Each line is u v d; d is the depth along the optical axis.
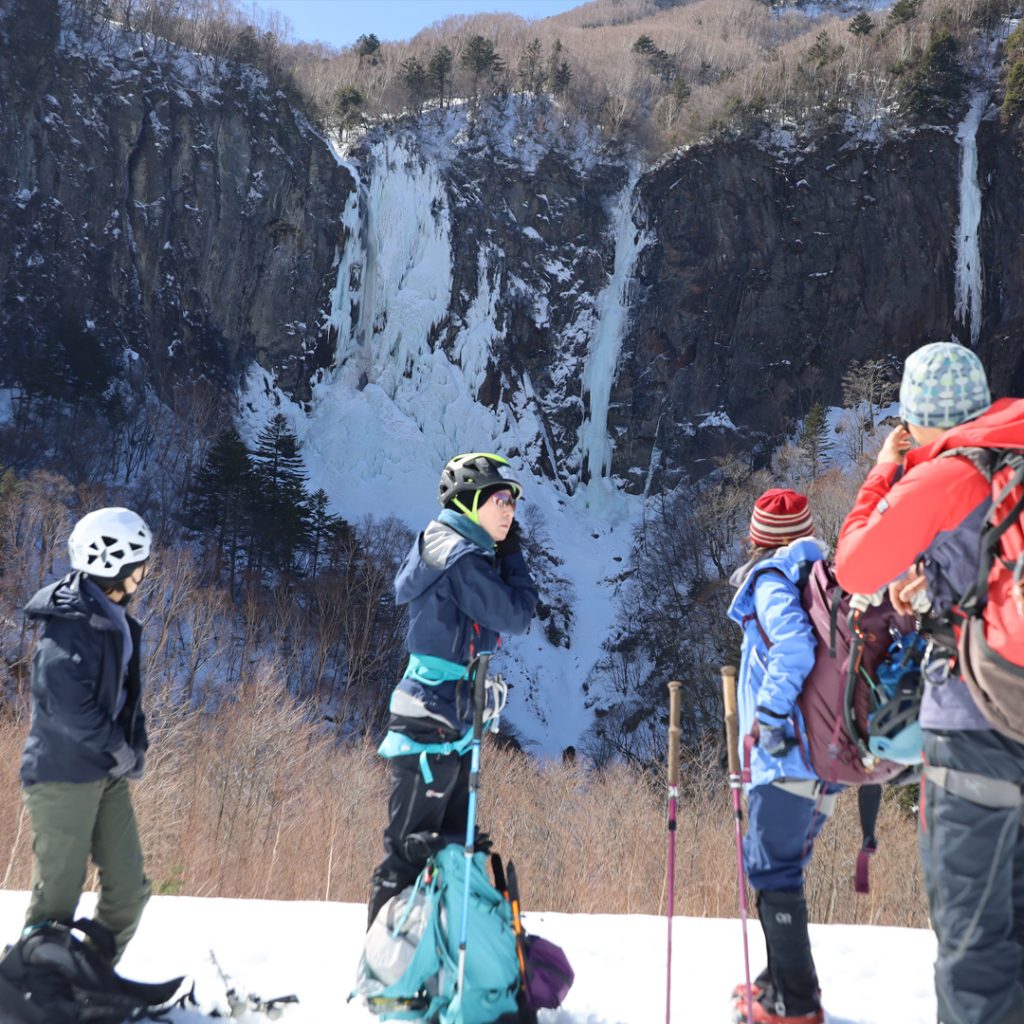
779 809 3.55
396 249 92.62
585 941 4.68
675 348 91.81
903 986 4.11
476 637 3.71
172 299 84.44
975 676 2.55
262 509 61.00
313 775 26.81
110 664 3.53
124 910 3.72
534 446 90.94
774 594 3.59
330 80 106.75
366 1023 3.61
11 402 73.94
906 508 2.66
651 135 100.50
